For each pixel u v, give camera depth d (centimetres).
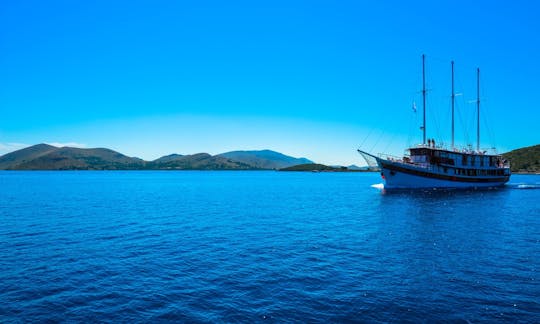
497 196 7762
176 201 7300
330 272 2216
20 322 1552
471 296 1811
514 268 2281
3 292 1892
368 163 9344
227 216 4869
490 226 3884
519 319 1562
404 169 9006
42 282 2048
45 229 3797
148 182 18138
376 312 1633
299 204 6631
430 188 9319
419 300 1762
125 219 4556
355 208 5819
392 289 1914
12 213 5178
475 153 10306
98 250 2819
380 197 7819
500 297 1798
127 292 1892
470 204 6206
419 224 4066
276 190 11362
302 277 2122
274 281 2052
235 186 14138
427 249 2812
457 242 3066
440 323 1529
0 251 2786
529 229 3688
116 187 13062
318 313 1627
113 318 1592
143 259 2538
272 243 3070
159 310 1670
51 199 7719
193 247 2919
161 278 2116
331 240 3192
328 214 5069
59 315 1622
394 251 2752
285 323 1535
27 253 2722
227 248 2878
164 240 3212
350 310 1655
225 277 2128
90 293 1880
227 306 1708
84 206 6216
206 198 8119
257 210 5625
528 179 18150
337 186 13925
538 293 1852
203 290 1917
